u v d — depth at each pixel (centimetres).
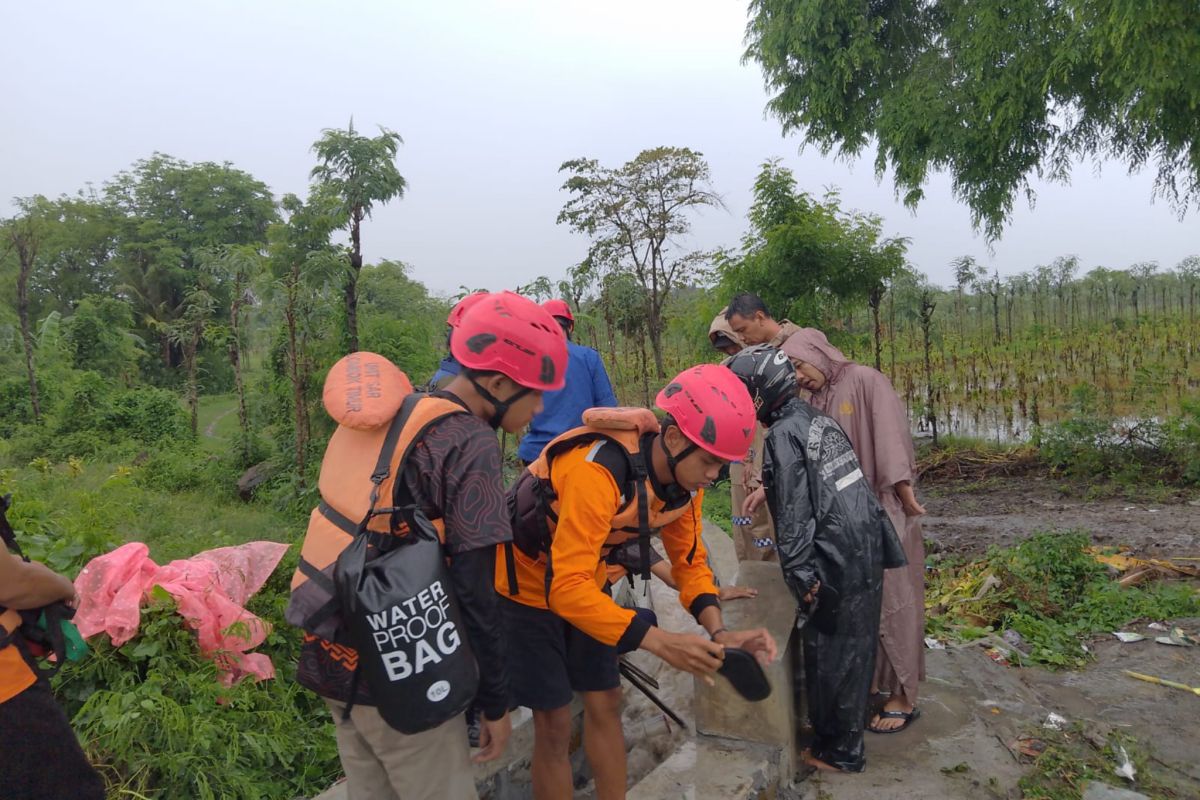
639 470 232
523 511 246
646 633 225
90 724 378
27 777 192
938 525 970
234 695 420
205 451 2006
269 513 1163
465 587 195
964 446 1459
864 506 330
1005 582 605
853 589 325
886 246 1353
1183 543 790
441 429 203
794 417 337
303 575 201
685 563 287
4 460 1722
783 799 317
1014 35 1079
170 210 5438
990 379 2245
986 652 492
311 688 208
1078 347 2612
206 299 2939
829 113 1345
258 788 383
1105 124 1134
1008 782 336
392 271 4241
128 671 409
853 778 338
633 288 1828
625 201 1802
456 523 197
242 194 5506
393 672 184
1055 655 482
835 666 330
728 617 351
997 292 3120
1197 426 1183
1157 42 856
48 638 203
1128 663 474
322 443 1224
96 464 1734
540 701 260
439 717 186
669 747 364
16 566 189
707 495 1074
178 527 933
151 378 4366
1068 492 1123
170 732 371
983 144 1187
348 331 1172
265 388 1917
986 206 1254
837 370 386
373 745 203
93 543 509
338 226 1170
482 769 308
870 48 1241
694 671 224
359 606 184
